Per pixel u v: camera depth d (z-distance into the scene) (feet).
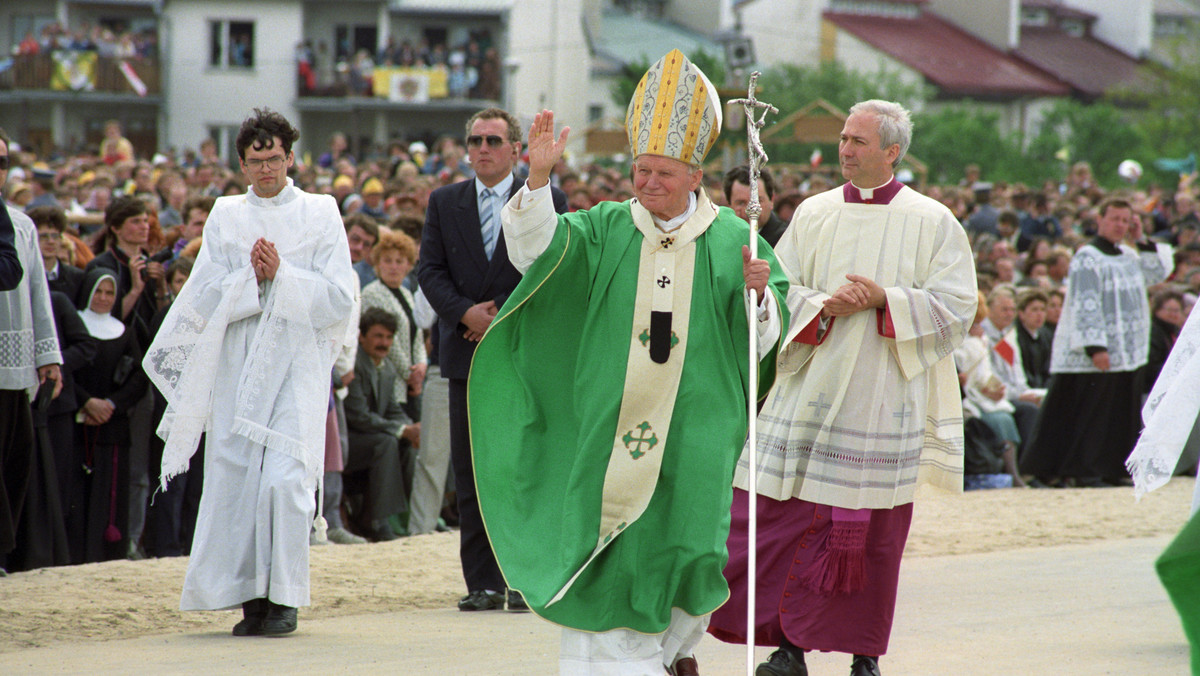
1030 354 143.33
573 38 538.88
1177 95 586.86
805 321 59.47
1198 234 194.70
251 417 66.28
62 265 92.43
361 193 174.91
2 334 77.97
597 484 50.37
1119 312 129.59
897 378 59.82
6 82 443.73
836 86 539.29
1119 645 66.08
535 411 52.29
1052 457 132.98
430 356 103.71
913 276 60.70
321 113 470.80
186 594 65.87
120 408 91.71
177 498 93.61
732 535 60.39
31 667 60.23
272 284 67.62
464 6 469.16
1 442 78.43
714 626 59.82
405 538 99.19
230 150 465.47
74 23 460.96
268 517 66.13
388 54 459.32
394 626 70.95
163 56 457.27
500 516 51.55
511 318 52.39
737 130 203.41
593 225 52.54
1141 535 105.19
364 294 107.45
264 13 460.96
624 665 49.14
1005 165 524.52
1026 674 59.98
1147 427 58.29
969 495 124.26
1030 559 93.20
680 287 51.85
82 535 91.15
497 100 467.11
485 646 65.41
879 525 59.11
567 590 48.85
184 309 67.77
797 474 59.77
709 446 50.65
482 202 75.36
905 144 61.41
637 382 50.90
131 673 59.00
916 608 75.87
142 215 94.73
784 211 104.83
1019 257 191.93
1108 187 517.14
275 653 63.36
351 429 102.68
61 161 249.75
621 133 290.97
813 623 57.98
